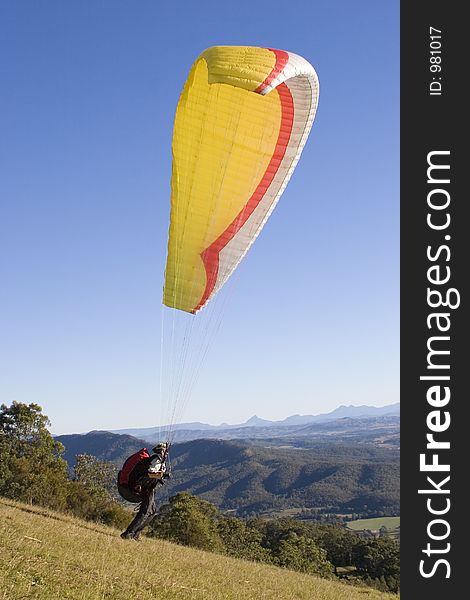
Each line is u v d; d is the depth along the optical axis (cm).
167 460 1255
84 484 4759
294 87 918
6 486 3625
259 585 1380
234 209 1048
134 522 1420
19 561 927
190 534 3903
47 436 4762
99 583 924
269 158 1003
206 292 1110
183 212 1035
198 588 1108
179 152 976
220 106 952
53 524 1382
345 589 1853
